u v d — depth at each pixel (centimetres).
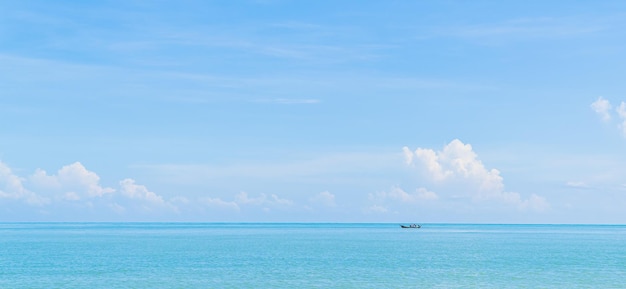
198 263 7375
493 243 12788
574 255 8869
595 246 11500
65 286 5422
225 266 7019
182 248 10331
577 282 5688
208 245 11406
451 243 12688
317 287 5381
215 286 5434
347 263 7444
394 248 10594
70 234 18238
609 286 5438
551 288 5325
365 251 9688
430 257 8444
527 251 9850
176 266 7012
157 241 13100
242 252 9338
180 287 5378
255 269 6712
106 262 7475
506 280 5828
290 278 5947
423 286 5441
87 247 10544
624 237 17375
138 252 9250
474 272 6481
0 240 13362
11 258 8031
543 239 15462
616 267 6988
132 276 6066
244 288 5331
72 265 7100
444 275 6216
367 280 5822
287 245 11519
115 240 13550
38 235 17088
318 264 7306
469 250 10050
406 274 6288
